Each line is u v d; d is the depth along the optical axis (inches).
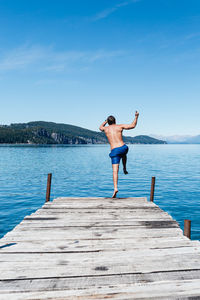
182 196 529.3
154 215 190.5
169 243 131.6
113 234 146.6
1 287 88.7
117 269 102.3
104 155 2524.6
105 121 262.2
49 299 81.8
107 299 81.9
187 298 82.4
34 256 115.0
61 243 131.7
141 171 1055.0
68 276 96.6
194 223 337.7
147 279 94.5
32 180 798.5
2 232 302.7
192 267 103.7
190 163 1505.9
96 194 562.3
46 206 220.7
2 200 502.0
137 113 237.3
